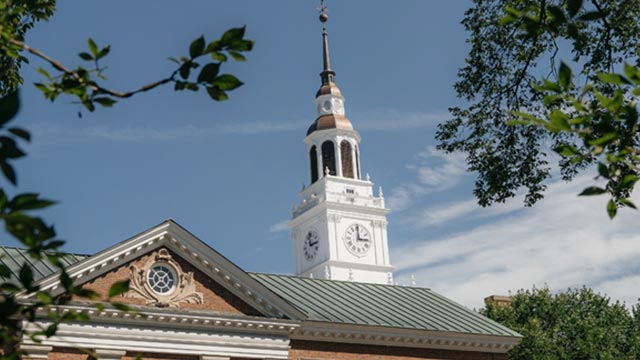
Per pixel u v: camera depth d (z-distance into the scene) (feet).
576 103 31.63
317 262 424.46
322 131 443.73
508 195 83.82
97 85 29.43
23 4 68.39
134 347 127.85
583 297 250.57
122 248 129.08
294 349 140.67
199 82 28.40
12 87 94.43
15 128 23.08
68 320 29.14
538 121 31.40
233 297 137.90
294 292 153.07
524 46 81.51
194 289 135.03
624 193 48.14
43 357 118.83
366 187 437.17
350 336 144.05
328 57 459.73
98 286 127.65
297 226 439.22
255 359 136.87
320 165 439.63
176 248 134.72
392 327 146.20
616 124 35.83
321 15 462.19
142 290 130.82
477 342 153.79
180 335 131.95
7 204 23.77
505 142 83.15
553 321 242.37
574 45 76.38
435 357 151.02
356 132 446.60
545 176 82.84
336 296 155.63
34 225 24.36
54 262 27.96
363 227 428.56
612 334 239.91
